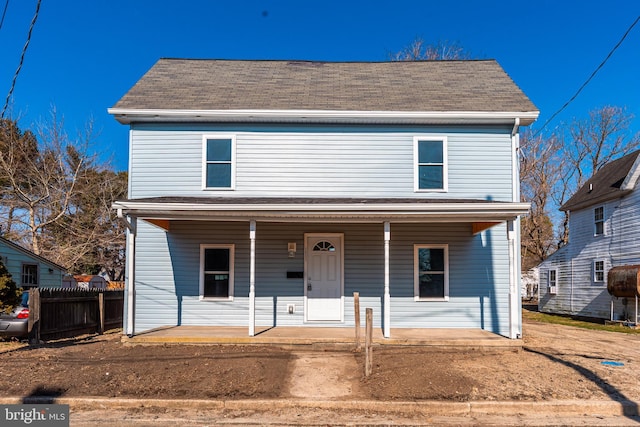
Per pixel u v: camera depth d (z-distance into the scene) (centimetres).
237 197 1142
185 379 720
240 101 1187
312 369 797
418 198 1145
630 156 2150
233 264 1147
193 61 1496
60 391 672
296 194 1153
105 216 2652
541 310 2516
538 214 3312
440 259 1154
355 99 1219
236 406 645
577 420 612
